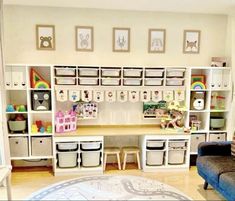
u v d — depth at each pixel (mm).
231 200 2363
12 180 3275
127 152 3654
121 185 3125
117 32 3719
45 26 3578
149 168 3609
